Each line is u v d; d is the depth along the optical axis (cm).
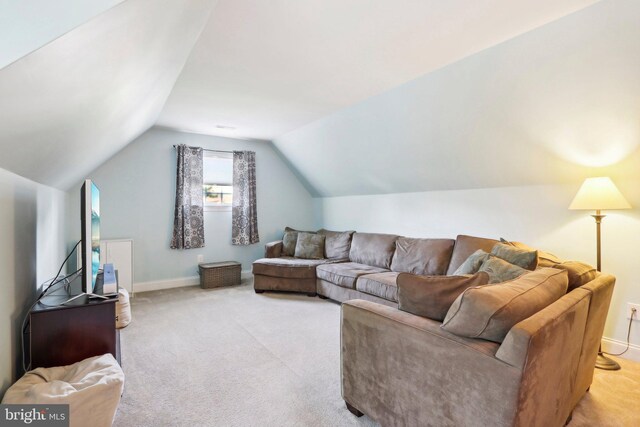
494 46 228
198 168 471
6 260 152
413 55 241
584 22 190
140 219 440
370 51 234
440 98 289
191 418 175
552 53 212
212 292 435
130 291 418
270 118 404
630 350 246
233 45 224
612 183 234
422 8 183
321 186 546
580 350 163
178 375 219
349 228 518
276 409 183
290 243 501
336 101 342
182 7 140
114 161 422
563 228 283
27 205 188
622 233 251
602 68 204
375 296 331
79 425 134
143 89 211
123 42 121
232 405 186
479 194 347
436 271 341
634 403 190
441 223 385
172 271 463
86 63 114
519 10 186
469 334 132
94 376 148
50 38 85
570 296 155
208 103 348
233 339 280
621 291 251
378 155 402
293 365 234
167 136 458
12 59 83
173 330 300
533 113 253
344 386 182
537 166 287
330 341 276
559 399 145
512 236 319
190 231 464
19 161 152
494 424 119
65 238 346
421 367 143
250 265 530
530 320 123
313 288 415
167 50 179
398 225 438
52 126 143
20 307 174
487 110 273
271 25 199
